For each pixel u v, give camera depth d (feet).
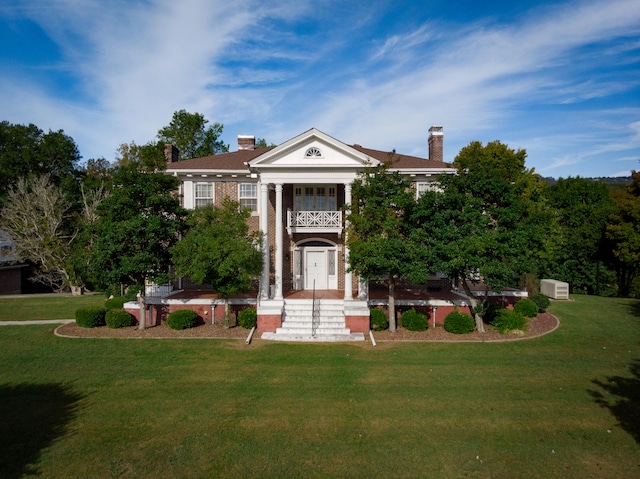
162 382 38.88
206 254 51.80
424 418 31.83
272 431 29.71
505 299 67.10
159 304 61.87
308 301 61.93
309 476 24.31
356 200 55.42
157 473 24.43
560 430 29.96
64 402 34.37
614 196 112.68
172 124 155.84
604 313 70.59
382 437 28.94
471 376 40.65
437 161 79.05
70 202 115.34
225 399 35.17
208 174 70.03
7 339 53.06
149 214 55.01
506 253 51.90
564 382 39.09
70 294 100.12
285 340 53.06
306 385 38.32
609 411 33.04
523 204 55.31
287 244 72.49
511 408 33.55
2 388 37.24
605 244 109.81
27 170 137.80
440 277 72.08
